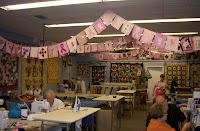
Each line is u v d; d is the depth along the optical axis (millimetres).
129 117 7852
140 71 10508
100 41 9664
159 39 3691
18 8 4887
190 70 12008
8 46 4504
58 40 9352
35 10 5023
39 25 6543
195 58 11961
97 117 4527
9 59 7465
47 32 7586
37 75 9188
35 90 7410
